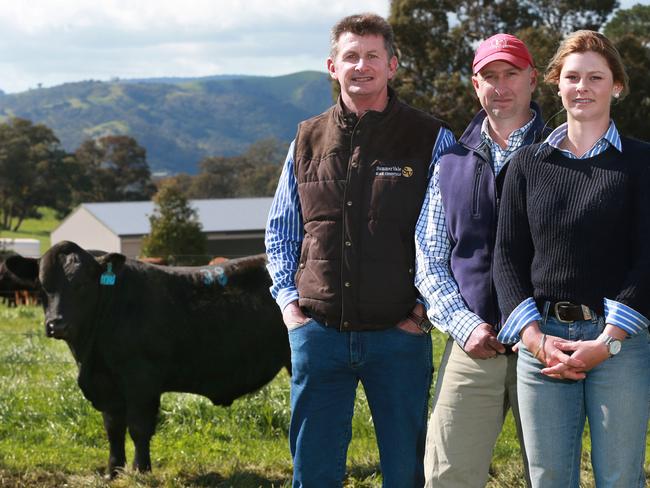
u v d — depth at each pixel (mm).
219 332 7418
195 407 8867
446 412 4582
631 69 39188
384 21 4707
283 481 6973
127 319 7133
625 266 3959
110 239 55469
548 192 4035
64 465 7402
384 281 4574
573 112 4051
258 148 142625
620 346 3889
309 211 4703
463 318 4367
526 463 4609
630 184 3936
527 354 4113
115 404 7281
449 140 4785
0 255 33031
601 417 3957
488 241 4449
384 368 4660
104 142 109500
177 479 6832
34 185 96688
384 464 4762
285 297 4781
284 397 9172
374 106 4711
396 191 4605
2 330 17531
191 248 45188
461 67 42656
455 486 4559
